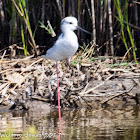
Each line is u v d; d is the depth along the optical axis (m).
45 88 10.48
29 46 13.85
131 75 11.46
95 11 13.49
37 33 14.52
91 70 11.48
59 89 10.38
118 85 10.71
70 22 9.23
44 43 14.17
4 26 13.77
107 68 11.70
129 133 7.12
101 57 12.70
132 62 12.69
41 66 11.71
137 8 14.30
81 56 12.66
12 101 9.94
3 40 13.91
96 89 10.59
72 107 9.90
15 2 12.50
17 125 7.90
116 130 7.37
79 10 13.10
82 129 7.50
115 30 13.88
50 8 14.46
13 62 12.01
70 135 7.04
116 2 12.48
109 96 10.30
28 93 10.20
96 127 7.66
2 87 10.32
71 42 9.23
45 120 8.41
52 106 9.83
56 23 14.51
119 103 10.20
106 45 13.20
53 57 9.75
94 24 12.91
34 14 14.20
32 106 9.71
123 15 13.25
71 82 10.73
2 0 13.65
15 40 13.32
